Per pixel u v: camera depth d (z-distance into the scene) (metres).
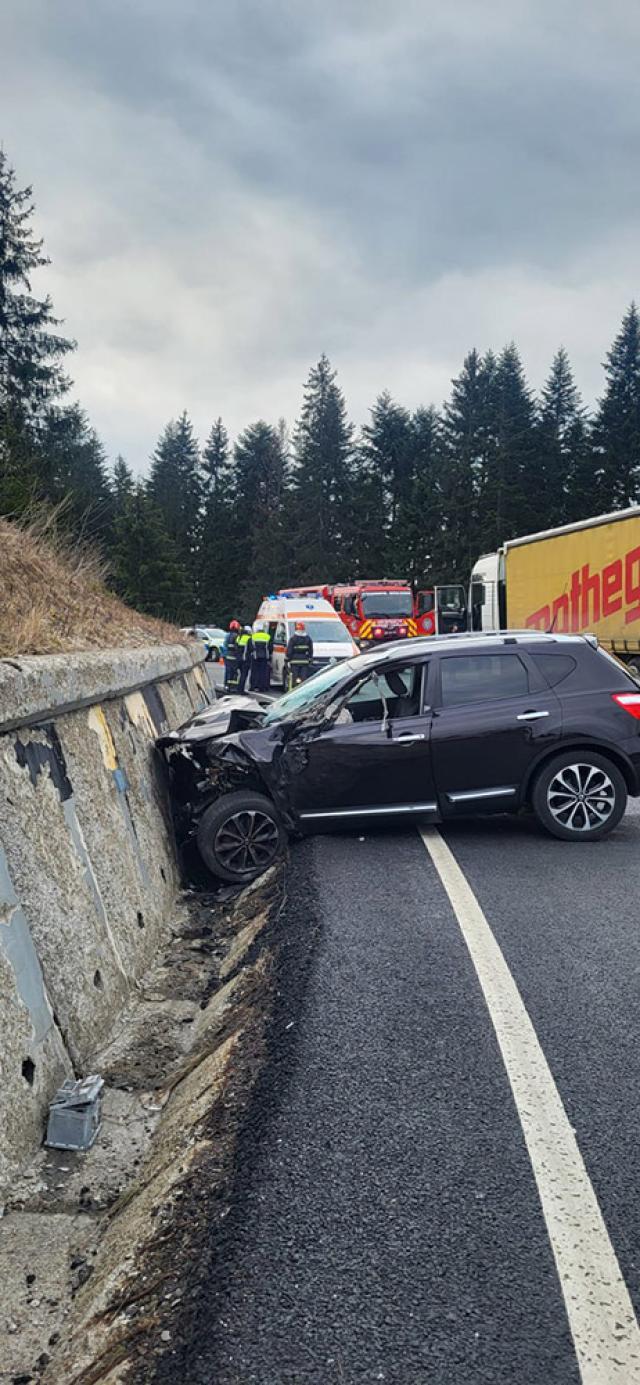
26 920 3.88
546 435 64.88
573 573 19.81
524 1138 3.19
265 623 25.16
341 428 71.31
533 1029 4.02
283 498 73.81
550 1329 2.31
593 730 7.54
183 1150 3.25
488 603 26.48
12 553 9.89
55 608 8.78
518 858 6.97
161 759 7.63
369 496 69.31
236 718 8.18
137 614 13.98
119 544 55.03
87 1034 4.21
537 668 7.76
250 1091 3.51
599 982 4.55
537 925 5.40
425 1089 3.51
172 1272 2.58
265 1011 4.28
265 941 5.36
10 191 35.66
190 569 79.69
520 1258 2.58
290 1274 2.50
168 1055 4.38
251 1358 2.21
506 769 7.52
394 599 31.30
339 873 6.49
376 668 7.66
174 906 6.66
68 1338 2.52
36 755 4.63
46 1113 3.58
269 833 7.46
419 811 7.51
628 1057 3.78
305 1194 2.87
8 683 4.23
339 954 4.91
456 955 4.90
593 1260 2.57
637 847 7.33
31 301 35.84
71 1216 3.15
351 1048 3.84
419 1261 2.56
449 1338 2.28
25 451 28.66
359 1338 2.28
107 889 5.08
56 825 4.55
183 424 90.50
